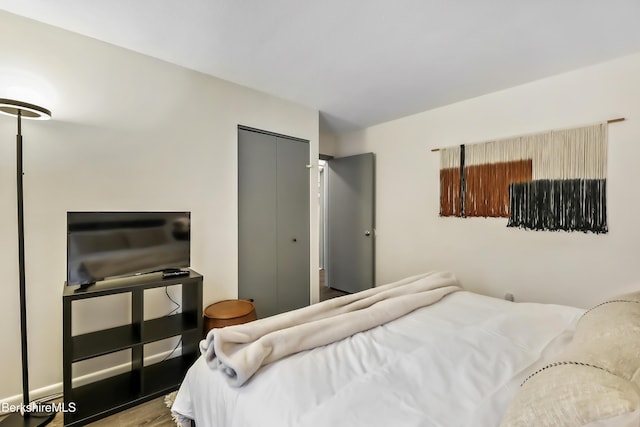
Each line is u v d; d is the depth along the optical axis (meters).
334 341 1.34
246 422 0.93
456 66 2.39
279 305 3.11
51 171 1.87
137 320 1.88
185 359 2.27
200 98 2.50
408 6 1.67
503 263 2.87
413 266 3.59
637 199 2.20
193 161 2.46
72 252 1.77
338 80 2.65
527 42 2.04
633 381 0.67
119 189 2.11
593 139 2.36
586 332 1.03
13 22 1.76
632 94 2.21
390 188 3.82
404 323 1.53
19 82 1.77
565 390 0.67
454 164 3.20
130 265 1.98
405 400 0.92
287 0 1.63
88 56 2.00
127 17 1.79
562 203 2.52
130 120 2.16
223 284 2.65
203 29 1.91
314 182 3.39
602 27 1.87
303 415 0.87
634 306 1.09
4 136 1.74
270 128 2.98
